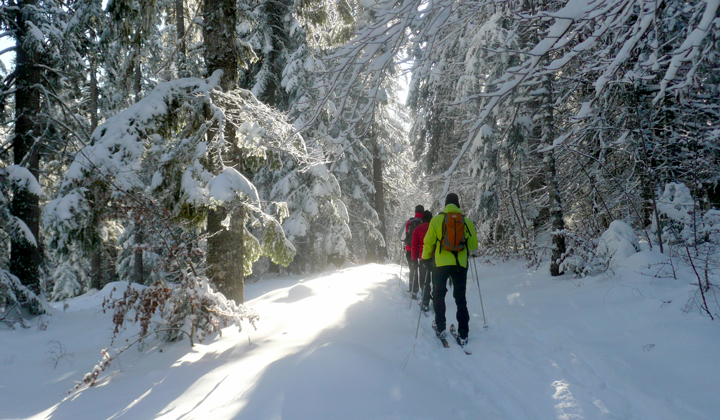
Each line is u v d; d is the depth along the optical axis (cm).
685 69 454
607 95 651
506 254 1059
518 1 366
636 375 336
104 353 399
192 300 454
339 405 255
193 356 417
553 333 455
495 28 805
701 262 480
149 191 510
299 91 1227
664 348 371
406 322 514
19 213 911
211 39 602
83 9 1018
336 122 351
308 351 350
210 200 481
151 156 538
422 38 294
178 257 470
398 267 1212
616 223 643
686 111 591
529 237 1023
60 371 483
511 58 823
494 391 324
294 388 278
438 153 1397
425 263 547
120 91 1124
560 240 727
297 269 1546
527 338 450
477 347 427
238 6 871
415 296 671
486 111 255
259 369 334
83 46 1133
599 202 792
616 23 232
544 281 712
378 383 286
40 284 912
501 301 638
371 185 1747
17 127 968
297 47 1391
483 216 1058
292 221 1398
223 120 536
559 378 344
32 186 872
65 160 1034
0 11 945
